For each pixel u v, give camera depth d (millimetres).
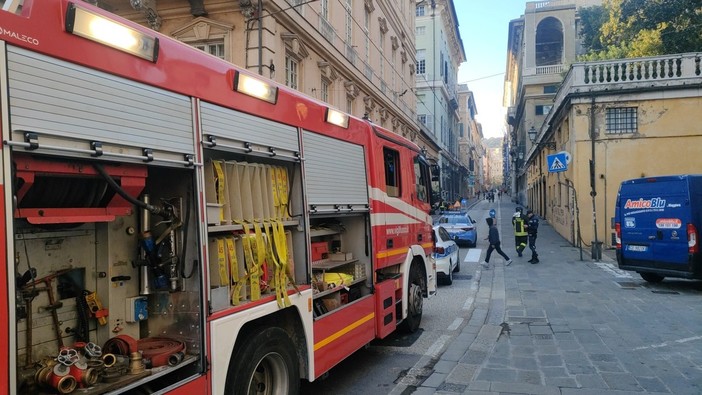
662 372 5734
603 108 18469
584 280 12438
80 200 2869
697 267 10328
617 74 18516
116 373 2871
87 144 2643
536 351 6738
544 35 47281
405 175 7648
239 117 3857
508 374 5836
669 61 18094
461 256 18484
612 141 18375
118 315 3230
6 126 2260
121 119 2834
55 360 2682
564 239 22062
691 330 7504
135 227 3373
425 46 50750
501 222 33625
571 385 5398
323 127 5230
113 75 2812
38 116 2398
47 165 2512
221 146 3613
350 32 22359
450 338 7590
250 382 3855
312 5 17312
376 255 6332
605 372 5789
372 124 6691
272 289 4199
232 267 3744
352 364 6414
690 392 5125
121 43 2854
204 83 3502
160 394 3012
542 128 30531
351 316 5555
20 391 2574
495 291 11539
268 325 4230
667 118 17844
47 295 2832
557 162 16641
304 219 4691
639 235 11375
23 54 2355
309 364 4598
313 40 16906
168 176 3418
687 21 21484
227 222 3799
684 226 10469
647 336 7250
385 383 5695
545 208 32062
